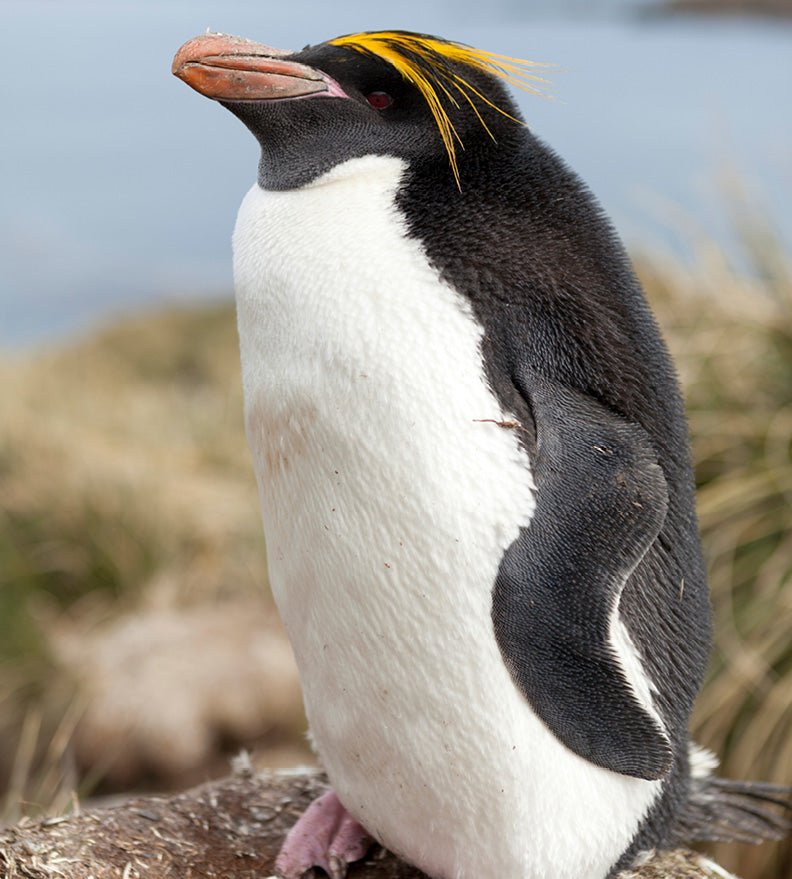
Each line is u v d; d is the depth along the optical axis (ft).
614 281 13.83
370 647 13.58
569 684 12.93
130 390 62.90
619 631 13.37
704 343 28.89
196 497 41.96
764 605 25.31
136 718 32.71
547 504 12.66
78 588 38.45
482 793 13.79
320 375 12.94
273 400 13.44
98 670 34.22
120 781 32.40
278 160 13.88
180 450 45.62
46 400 53.31
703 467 27.53
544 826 13.76
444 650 13.15
